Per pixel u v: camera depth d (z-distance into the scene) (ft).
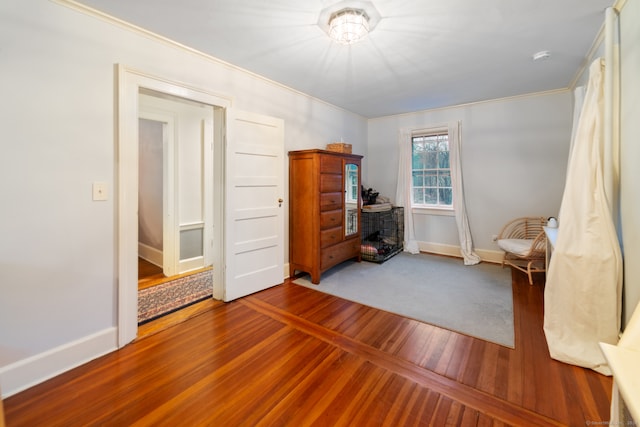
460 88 11.74
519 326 7.71
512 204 13.38
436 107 14.73
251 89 9.95
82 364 6.18
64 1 5.91
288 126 11.56
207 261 13.28
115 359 6.35
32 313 5.69
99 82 6.46
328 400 5.14
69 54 6.02
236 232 9.38
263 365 6.12
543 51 8.39
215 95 8.78
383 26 7.02
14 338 5.49
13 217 5.46
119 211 6.79
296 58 8.82
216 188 9.36
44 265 5.82
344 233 12.64
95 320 6.52
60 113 5.95
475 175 14.17
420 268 13.00
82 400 5.14
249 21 6.81
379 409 4.93
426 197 15.97
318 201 10.91
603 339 5.92
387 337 7.21
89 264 6.42
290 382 5.60
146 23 6.87
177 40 7.68
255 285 10.05
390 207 15.48
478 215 14.24
